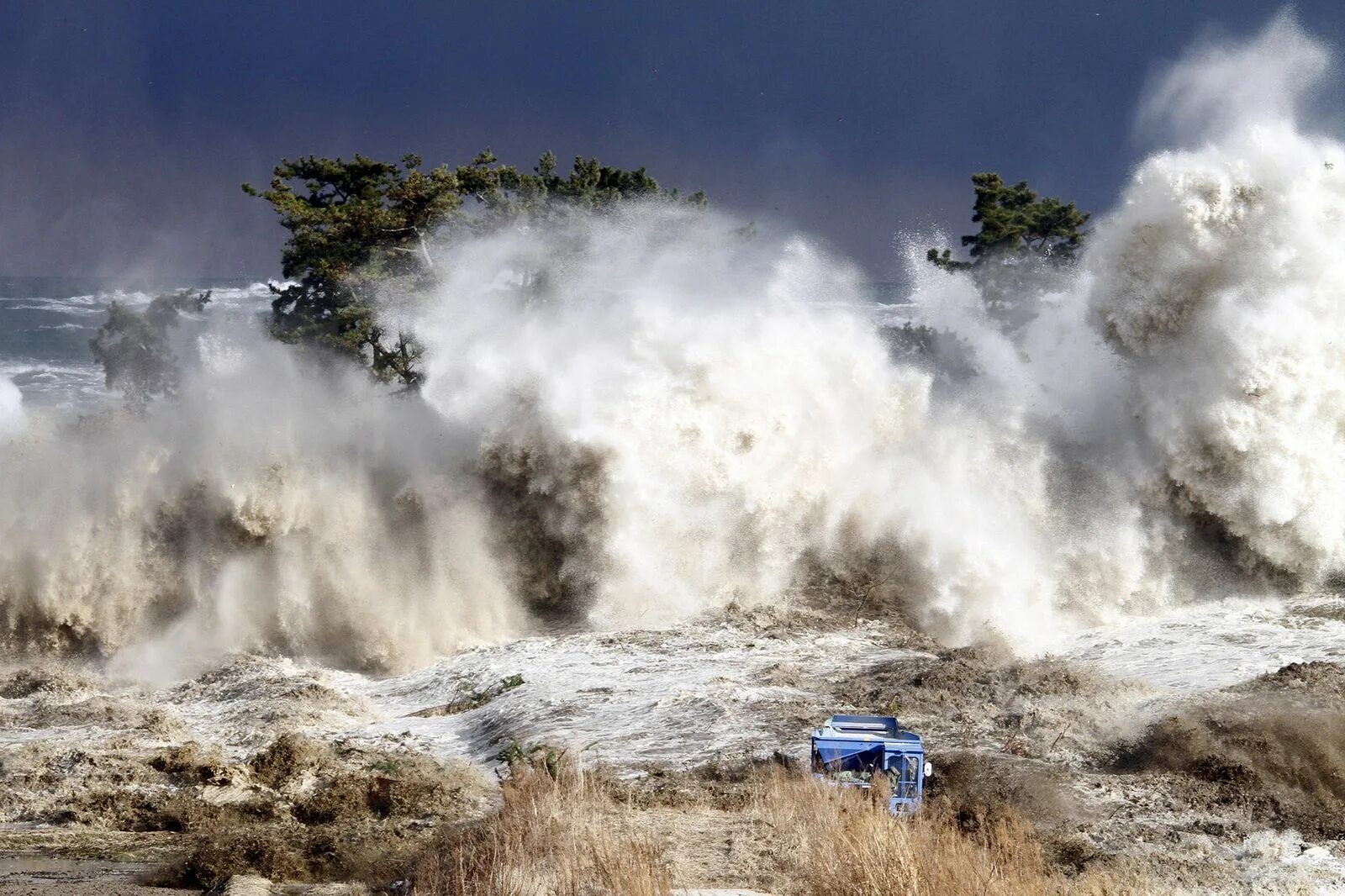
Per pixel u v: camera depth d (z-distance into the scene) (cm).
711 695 6594
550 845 4291
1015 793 4991
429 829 5034
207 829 5156
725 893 3941
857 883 3906
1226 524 9031
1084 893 3856
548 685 7144
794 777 5147
